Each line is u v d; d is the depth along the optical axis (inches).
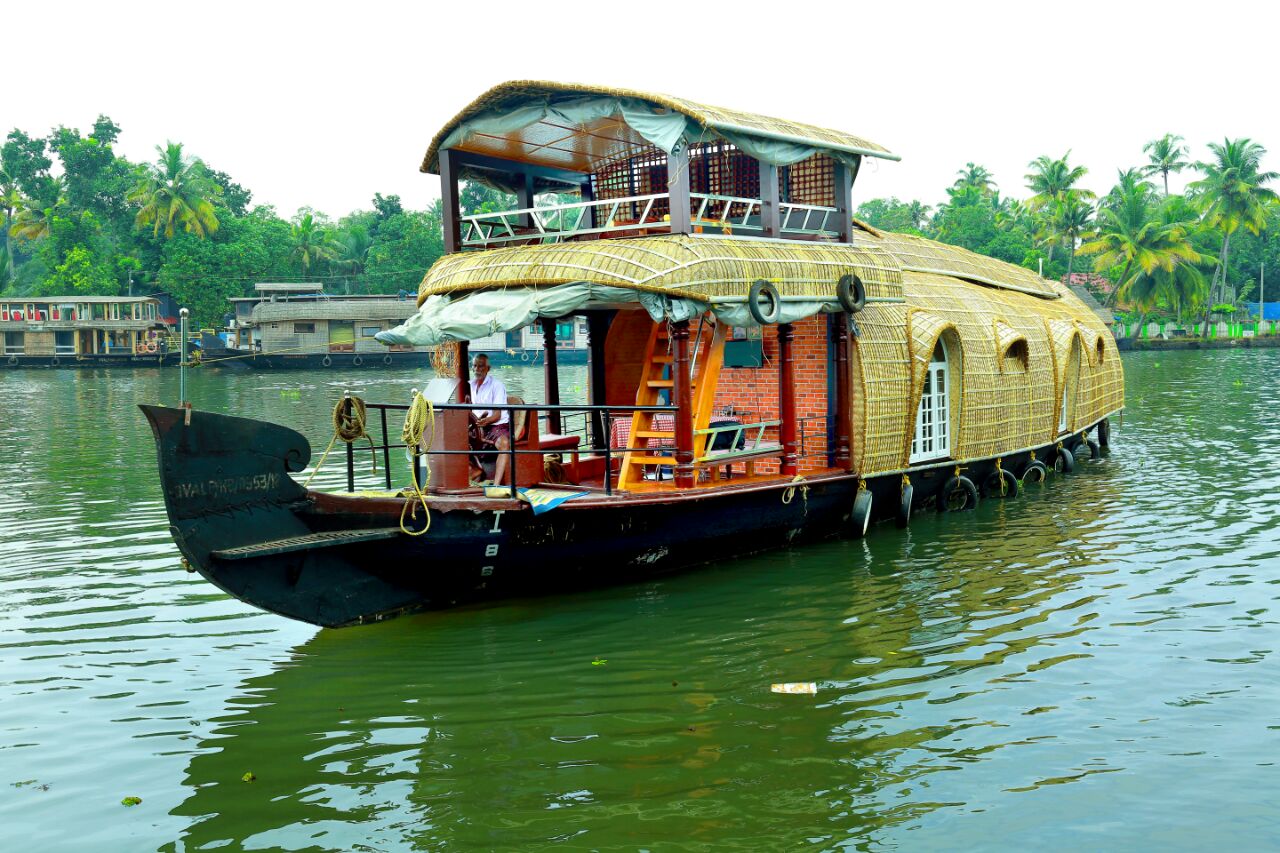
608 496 374.6
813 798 240.7
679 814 234.5
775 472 472.4
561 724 280.5
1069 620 354.3
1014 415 564.1
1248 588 384.2
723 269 387.9
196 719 287.1
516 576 368.5
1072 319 682.8
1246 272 2842.0
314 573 328.8
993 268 703.7
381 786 249.4
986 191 3221.0
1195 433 807.1
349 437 363.6
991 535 472.1
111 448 804.6
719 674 312.7
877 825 228.8
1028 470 594.6
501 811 237.3
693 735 273.0
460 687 304.8
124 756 266.5
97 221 2406.5
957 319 533.0
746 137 415.2
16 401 1291.8
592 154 494.6
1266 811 231.1
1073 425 658.8
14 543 482.9
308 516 324.5
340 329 2110.0
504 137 446.9
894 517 499.5
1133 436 797.2
